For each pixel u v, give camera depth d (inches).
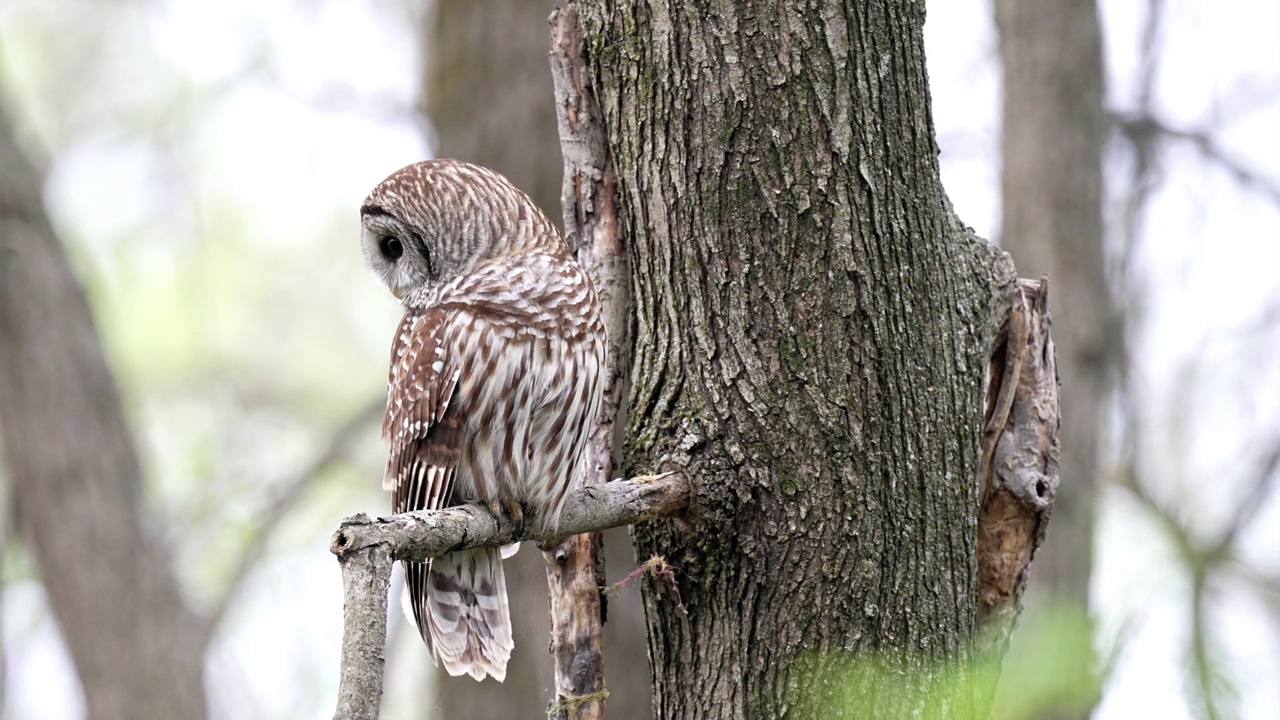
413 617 347.3
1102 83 616.7
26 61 925.2
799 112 297.9
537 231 351.9
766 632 306.8
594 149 342.6
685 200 308.3
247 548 736.3
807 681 303.4
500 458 335.0
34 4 926.4
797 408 302.5
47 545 695.7
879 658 302.4
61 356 704.4
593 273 344.2
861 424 301.4
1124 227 676.7
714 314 308.3
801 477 302.5
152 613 700.7
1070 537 578.2
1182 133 663.1
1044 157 609.9
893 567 303.9
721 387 307.4
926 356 307.0
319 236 954.7
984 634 351.9
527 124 637.3
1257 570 641.0
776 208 300.5
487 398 335.3
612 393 347.3
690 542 311.3
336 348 962.1
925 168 306.0
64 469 696.4
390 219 365.7
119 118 914.1
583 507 296.2
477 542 268.5
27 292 701.9
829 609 302.8
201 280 917.8
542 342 334.6
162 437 912.3
